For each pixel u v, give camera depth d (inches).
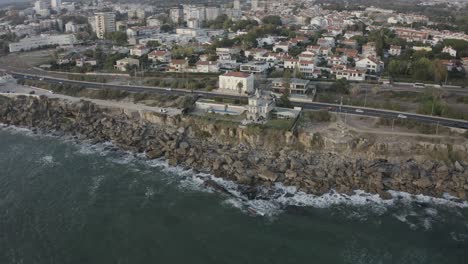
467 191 4505.4
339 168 4904.0
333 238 3789.4
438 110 6072.8
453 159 5009.8
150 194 4515.3
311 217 4099.4
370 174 4790.8
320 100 6855.3
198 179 4864.7
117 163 5295.3
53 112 6973.4
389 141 5226.4
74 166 5201.8
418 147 5118.1
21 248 3634.4
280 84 7327.8
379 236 3818.9
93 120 6560.0
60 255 3543.3
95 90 7573.8
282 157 5206.7
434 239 3777.1
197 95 7130.9
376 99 6948.8
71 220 4035.4
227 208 4252.0
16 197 4448.8
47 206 4284.0
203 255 3558.1
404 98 6963.6
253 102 5910.4
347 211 4200.3
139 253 3577.8
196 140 5802.2
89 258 3511.3
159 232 3860.7
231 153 5354.3
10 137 6225.4
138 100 7091.5
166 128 6112.2
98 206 4276.6
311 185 4608.8
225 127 5762.8
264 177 4761.3
